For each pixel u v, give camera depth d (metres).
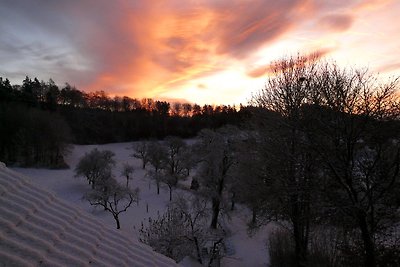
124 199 57.72
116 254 7.23
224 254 33.34
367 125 17.69
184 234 29.64
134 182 72.50
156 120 136.62
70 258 5.91
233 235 41.16
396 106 17.59
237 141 41.88
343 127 17.91
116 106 169.62
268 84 28.30
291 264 27.19
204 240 31.42
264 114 27.67
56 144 85.69
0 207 6.43
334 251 22.52
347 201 17.64
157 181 63.78
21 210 6.67
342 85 19.36
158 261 8.12
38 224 6.62
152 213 52.50
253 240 40.47
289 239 28.27
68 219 7.60
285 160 24.06
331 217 18.97
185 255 29.50
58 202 8.15
